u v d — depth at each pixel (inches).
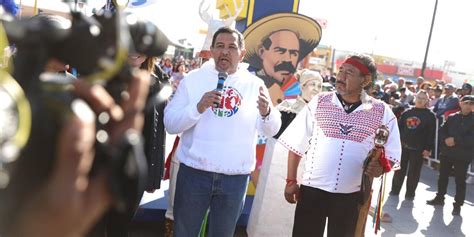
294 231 119.2
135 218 167.8
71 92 33.0
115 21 34.8
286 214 149.1
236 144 113.4
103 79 34.3
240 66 122.1
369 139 112.2
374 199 252.5
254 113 115.6
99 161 34.0
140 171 35.8
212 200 117.0
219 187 113.9
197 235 117.3
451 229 231.8
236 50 113.1
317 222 115.9
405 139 281.3
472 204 291.7
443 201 277.0
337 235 114.0
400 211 253.0
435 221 242.1
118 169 34.7
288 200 122.5
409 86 550.6
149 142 112.3
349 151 111.3
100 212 35.2
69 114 30.8
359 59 111.7
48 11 45.3
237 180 115.6
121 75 36.2
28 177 31.4
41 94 32.6
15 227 31.2
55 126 31.3
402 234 211.9
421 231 221.3
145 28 44.7
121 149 34.6
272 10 183.8
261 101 111.7
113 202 35.2
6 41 36.9
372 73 111.9
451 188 335.3
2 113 29.9
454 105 384.8
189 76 116.9
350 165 111.3
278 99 188.5
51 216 30.8
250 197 183.3
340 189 112.0
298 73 210.4
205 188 113.5
